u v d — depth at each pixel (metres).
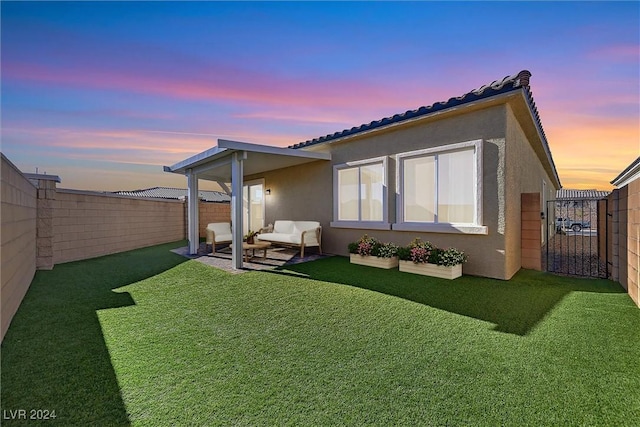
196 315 4.05
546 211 12.05
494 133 5.85
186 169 9.94
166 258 8.88
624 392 2.30
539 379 2.48
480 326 3.56
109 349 3.06
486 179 5.96
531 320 3.72
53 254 7.99
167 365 2.75
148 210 12.62
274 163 10.02
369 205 8.24
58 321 3.84
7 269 3.63
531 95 6.18
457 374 2.56
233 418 2.05
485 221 5.98
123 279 6.16
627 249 4.95
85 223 9.16
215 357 2.90
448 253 5.99
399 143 7.40
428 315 3.94
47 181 7.42
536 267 6.81
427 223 6.89
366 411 2.11
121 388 2.39
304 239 8.62
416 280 5.77
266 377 2.55
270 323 3.75
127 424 2.00
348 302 4.51
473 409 2.13
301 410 2.13
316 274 6.36
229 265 7.48
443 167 6.69
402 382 2.46
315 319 3.86
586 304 4.31
